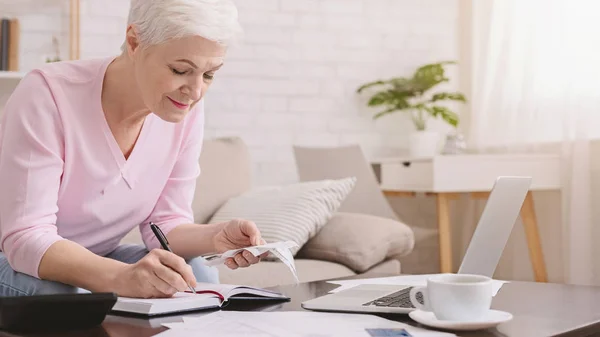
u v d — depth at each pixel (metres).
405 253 2.86
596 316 1.19
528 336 1.03
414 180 3.65
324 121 4.12
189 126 1.77
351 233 2.74
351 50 4.16
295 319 1.16
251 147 3.99
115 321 1.17
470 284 1.08
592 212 3.43
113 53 3.77
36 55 3.62
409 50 4.27
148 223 1.81
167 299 1.26
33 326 1.09
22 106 1.47
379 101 4.04
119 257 1.81
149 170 1.69
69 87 1.53
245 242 1.60
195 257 1.73
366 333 1.04
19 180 1.42
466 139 4.32
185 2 1.31
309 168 3.53
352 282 1.61
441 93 4.03
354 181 2.93
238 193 3.06
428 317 1.12
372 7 4.20
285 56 4.04
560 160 3.56
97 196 1.61
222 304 1.33
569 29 3.47
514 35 3.83
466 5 4.32
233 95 3.96
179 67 1.34
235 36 1.35
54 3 3.64
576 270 3.39
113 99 1.56
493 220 1.49
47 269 1.35
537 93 3.68
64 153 1.52
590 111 3.38
